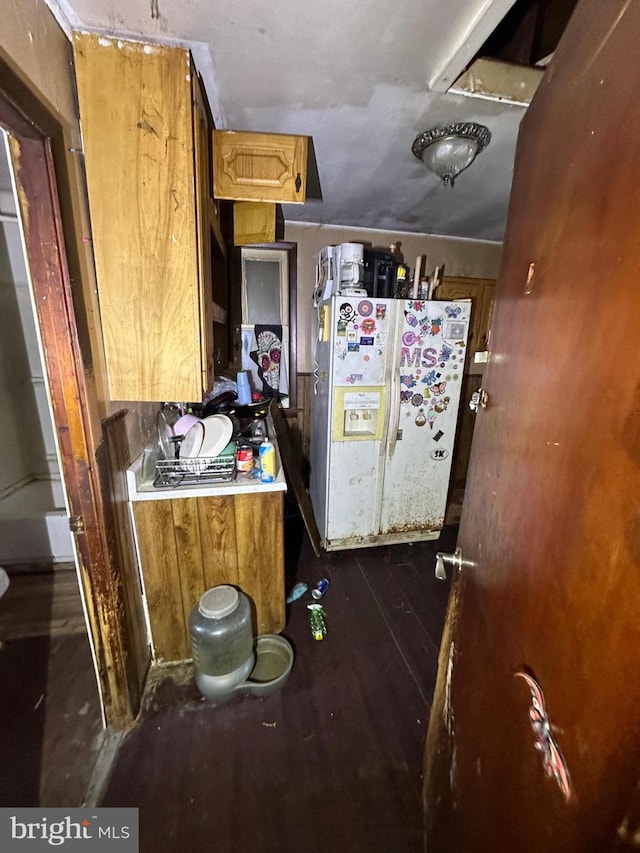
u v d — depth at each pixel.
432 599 2.07
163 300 1.11
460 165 1.53
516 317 0.71
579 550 0.47
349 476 2.35
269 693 1.48
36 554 2.23
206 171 1.26
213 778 1.21
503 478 0.71
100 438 1.12
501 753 0.65
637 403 0.37
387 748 1.31
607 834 0.39
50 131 0.86
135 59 0.95
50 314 0.95
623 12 0.44
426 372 2.29
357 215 2.44
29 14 0.79
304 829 1.09
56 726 1.36
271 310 2.73
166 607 1.53
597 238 0.46
